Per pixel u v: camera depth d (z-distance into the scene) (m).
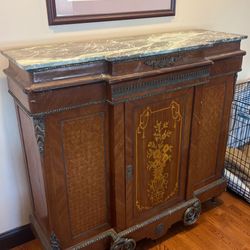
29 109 1.15
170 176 1.67
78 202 1.43
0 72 1.46
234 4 2.19
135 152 1.46
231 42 1.63
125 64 1.25
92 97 1.26
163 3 1.83
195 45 1.41
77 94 1.21
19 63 1.12
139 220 1.63
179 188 1.75
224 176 2.10
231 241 1.81
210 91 1.67
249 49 2.48
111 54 1.25
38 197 1.50
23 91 1.13
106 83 1.25
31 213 1.74
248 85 2.59
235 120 2.51
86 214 1.48
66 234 1.45
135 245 1.64
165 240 1.82
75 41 1.60
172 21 1.92
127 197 1.53
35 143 1.28
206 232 1.88
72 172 1.35
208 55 1.56
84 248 1.50
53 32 1.53
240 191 2.16
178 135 1.59
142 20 1.80
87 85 1.22
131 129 1.39
